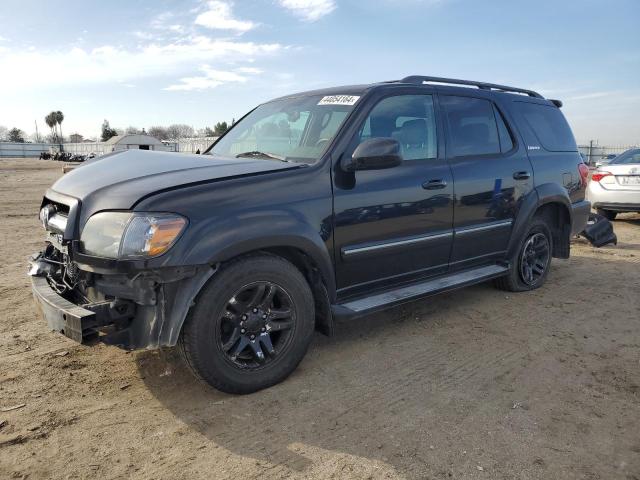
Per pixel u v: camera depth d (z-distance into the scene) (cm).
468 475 246
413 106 420
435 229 419
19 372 348
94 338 279
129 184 305
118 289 285
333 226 348
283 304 331
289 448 268
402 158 389
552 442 274
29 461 254
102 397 317
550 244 568
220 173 317
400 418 296
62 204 326
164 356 374
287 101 453
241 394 320
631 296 538
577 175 580
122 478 243
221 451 265
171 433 280
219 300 298
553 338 420
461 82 479
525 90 561
